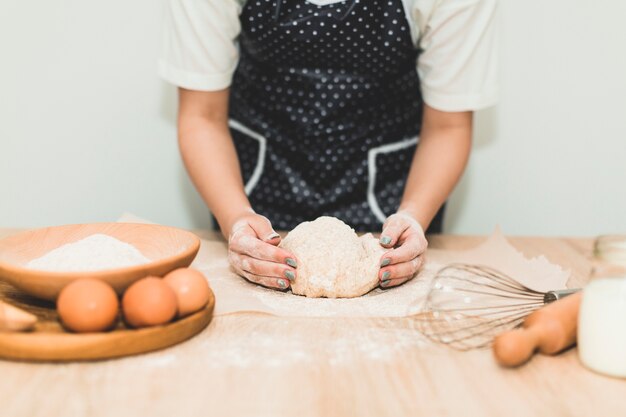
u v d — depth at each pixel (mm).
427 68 1180
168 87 1519
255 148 1272
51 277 715
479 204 1598
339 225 1005
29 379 646
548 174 1571
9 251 843
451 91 1152
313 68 1155
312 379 657
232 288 930
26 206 1566
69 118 1525
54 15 1472
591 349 677
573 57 1505
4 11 1464
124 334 688
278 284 915
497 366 692
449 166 1167
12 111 1514
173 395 620
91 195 1571
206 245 1167
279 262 913
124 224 933
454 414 594
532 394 634
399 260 938
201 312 766
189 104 1190
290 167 1264
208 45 1116
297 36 1093
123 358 695
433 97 1177
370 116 1219
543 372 681
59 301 693
